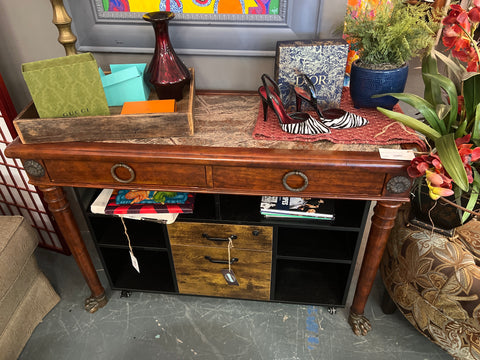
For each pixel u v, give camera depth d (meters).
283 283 1.98
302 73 1.49
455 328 1.49
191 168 1.39
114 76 1.48
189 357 1.79
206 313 1.97
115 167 1.41
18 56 1.79
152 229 1.86
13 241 1.68
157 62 1.48
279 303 2.01
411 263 1.57
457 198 1.40
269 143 1.40
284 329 1.89
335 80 1.52
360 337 1.85
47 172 1.47
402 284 1.65
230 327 1.91
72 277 2.17
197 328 1.91
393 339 1.84
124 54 1.76
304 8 1.57
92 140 1.43
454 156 1.14
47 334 1.89
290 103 1.59
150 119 1.40
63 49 1.75
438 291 1.48
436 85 1.37
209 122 1.54
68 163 1.43
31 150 1.39
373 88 1.45
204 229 1.67
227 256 1.76
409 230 1.62
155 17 1.40
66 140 1.42
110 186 1.49
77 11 1.63
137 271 2.05
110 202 1.65
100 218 1.79
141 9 1.63
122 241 1.80
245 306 2.00
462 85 1.30
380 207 1.46
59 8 1.39
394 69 1.42
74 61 1.38
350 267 1.71
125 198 1.66
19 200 2.22
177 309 2.00
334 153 1.33
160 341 1.85
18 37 1.73
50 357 1.80
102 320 1.95
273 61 1.73
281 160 1.31
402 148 1.36
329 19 1.60
